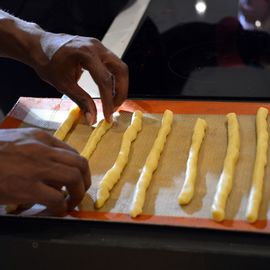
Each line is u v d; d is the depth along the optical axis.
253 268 0.69
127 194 0.86
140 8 1.53
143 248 0.71
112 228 0.75
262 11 1.40
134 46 1.32
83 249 0.73
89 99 1.02
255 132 0.96
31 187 0.74
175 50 1.29
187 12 1.46
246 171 0.87
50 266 0.76
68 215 0.81
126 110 1.08
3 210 0.83
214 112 1.03
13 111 1.11
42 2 1.67
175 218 0.78
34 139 0.77
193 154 0.91
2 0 1.66
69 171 0.75
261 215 0.77
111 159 0.95
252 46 1.27
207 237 0.72
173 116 1.04
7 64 1.68
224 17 1.42
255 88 1.10
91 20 1.68
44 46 1.02
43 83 1.62
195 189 0.84
